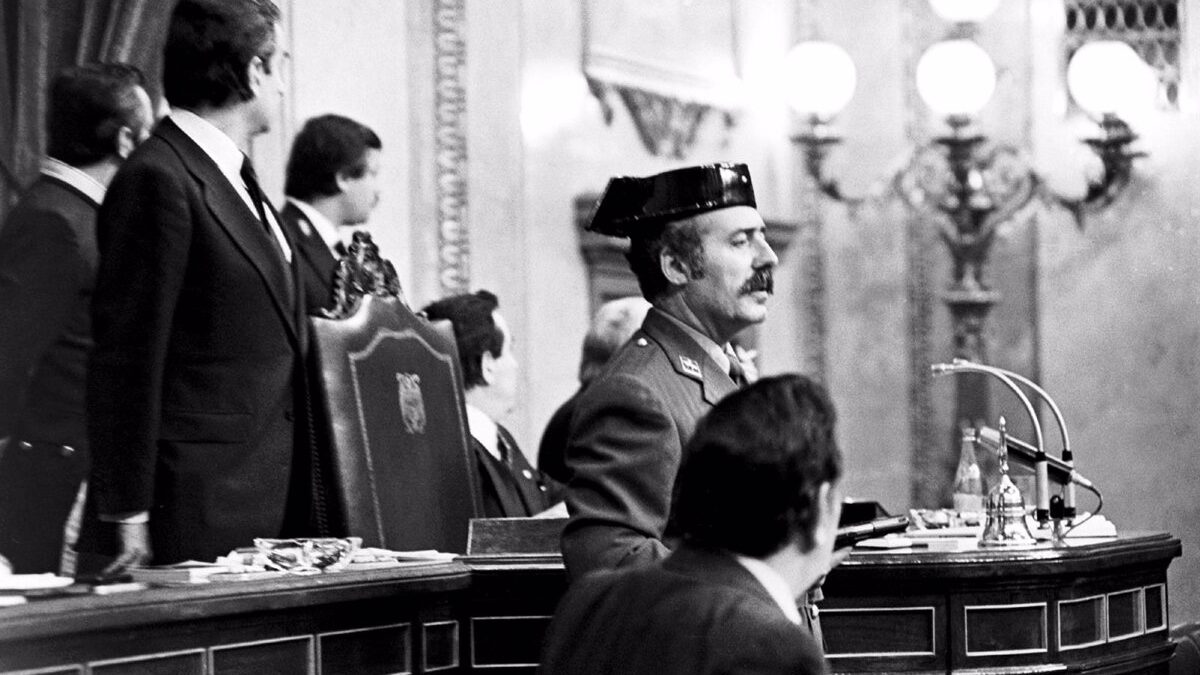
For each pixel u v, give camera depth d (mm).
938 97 21844
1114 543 11016
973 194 23562
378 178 16734
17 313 10516
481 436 13062
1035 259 24203
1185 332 23484
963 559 10000
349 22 16391
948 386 24906
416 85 17734
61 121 10750
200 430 9133
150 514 9016
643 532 7777
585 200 20344
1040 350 24141
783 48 24891
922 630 10008
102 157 10781
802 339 25203
